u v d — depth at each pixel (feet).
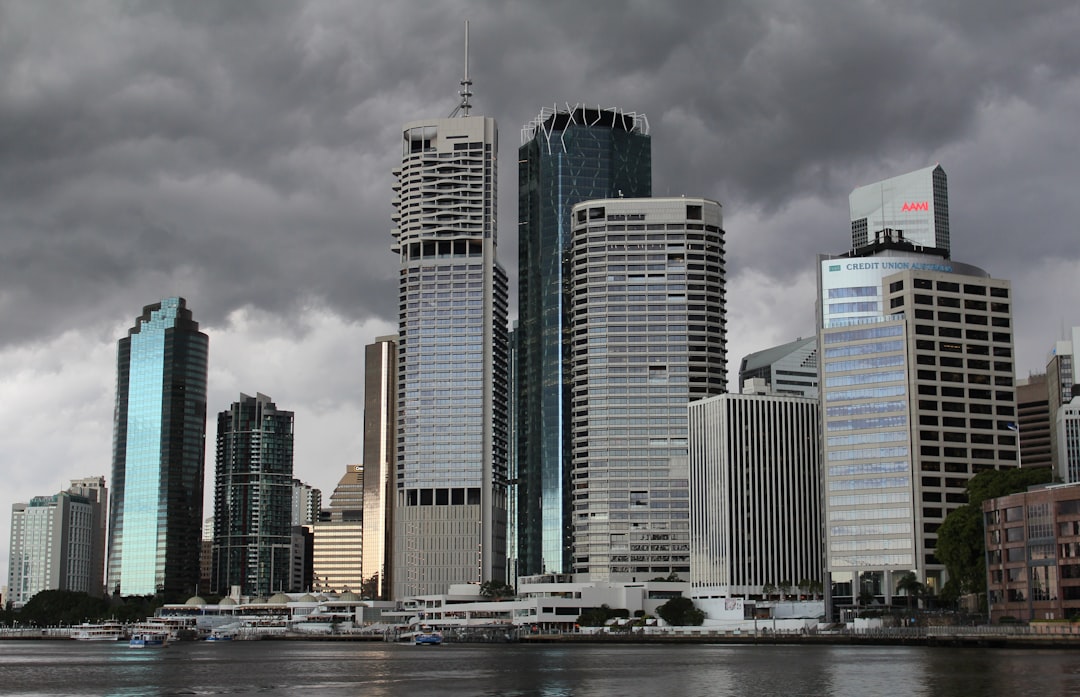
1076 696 559.38
